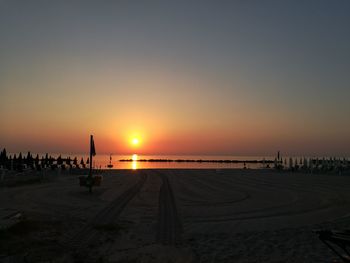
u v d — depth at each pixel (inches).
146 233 637.3
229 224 727.7
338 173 2466.8
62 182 1512.1
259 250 538.3
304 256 507.2
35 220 678.5
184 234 637.3
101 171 2281.0
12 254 477.7
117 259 484.1
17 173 1920.5
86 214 793.6
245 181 1749.5
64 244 542.3
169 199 1063.0
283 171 2706.7
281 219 788.6
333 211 903.7
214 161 7760.8
